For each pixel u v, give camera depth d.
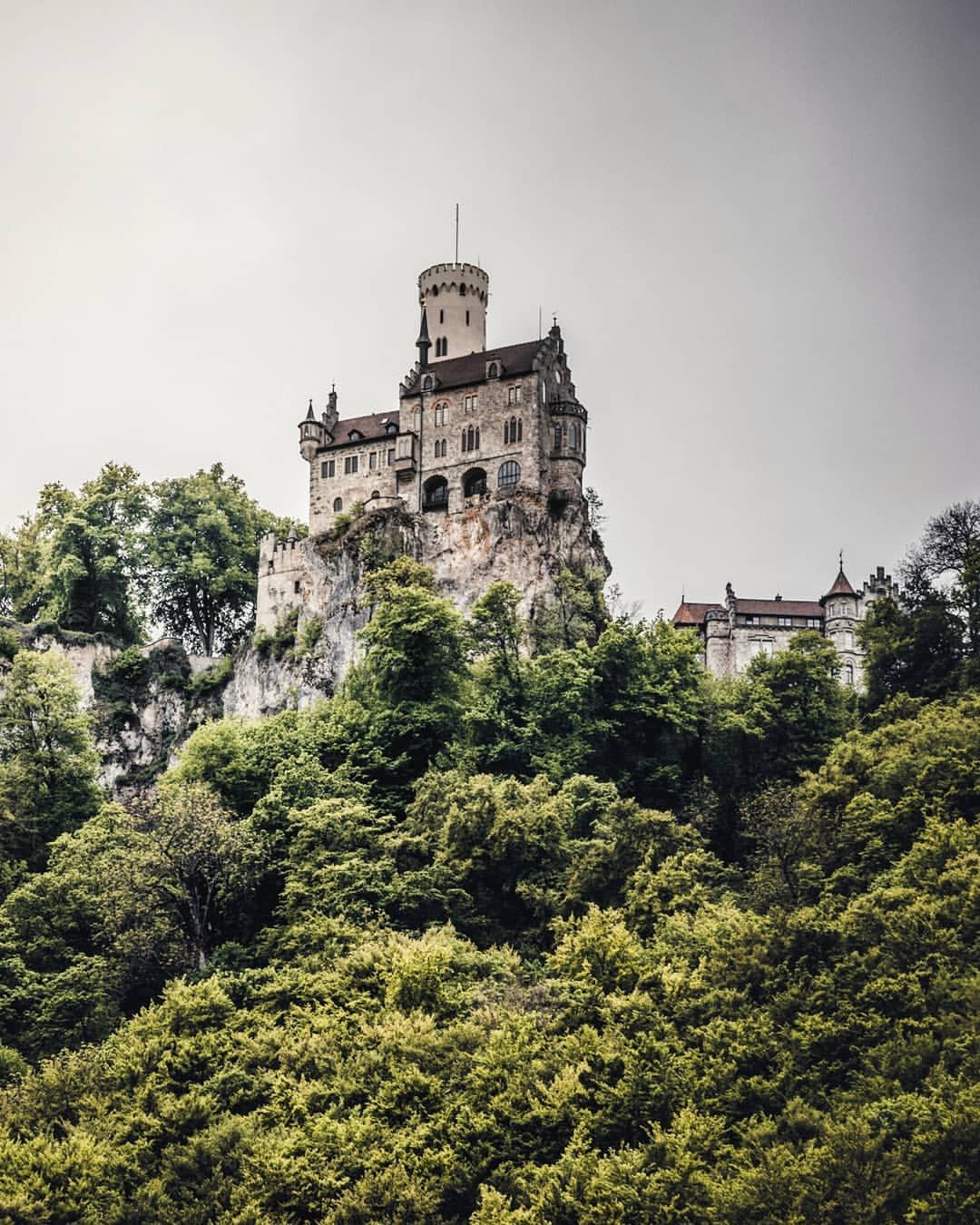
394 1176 54.44
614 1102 55.75
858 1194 49.00
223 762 100.00
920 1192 49.25
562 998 62.69
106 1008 75.94
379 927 76.00
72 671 110.00
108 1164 58.22
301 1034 64.44
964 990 57.34
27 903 83.06
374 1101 58.81
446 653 106.75
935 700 98.31
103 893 80.69
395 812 95.25
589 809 89.94
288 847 85.44
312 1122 58.53
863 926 62.72
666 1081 56.25
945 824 72.12
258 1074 63.25
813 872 76.19
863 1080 55.12
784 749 103.88
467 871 81.75
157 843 81.00
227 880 81.75
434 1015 63.06
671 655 109.88
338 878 79.19
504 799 85.62
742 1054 57.81
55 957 81.75
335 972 69.44
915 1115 51.34
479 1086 57.56
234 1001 71.56
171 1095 61.72
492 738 101.81
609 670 108.06
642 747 105.62
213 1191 56.84
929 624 107.31
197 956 79.06
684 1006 61.56
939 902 63.09
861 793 79.31
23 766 102.12
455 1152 55.84
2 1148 57.91
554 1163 55.25
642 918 73.25
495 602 111.56
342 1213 53.62
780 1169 50.19
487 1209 51.75
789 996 59.69
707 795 98.06
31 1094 63.38
